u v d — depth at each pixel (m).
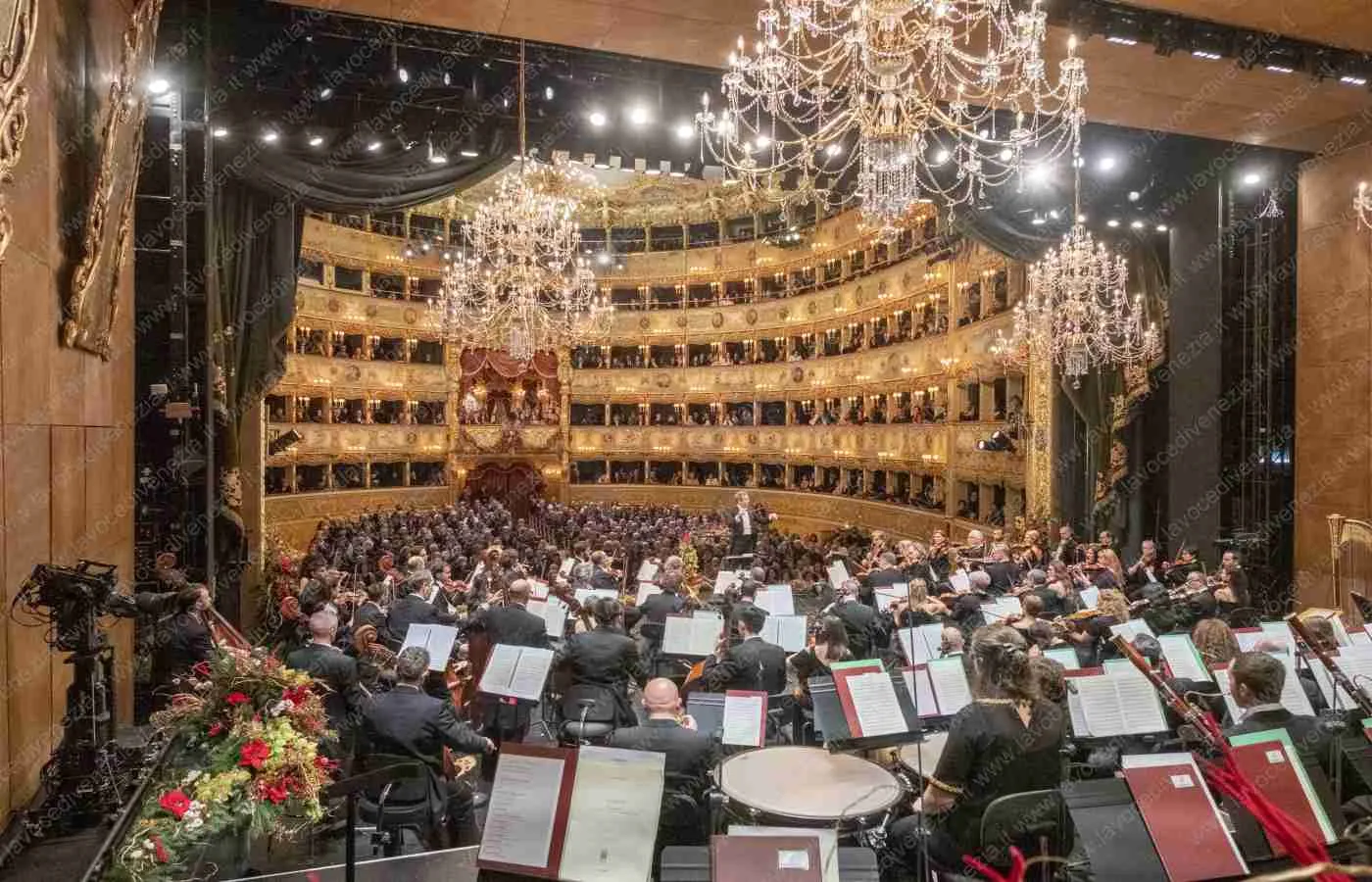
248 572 21.22
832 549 27.72
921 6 10.99
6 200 5.77
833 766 6.09
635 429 45.84
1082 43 13.20
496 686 8.44
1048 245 20.41
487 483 45.06
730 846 4.20
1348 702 7.36
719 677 9.09
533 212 23.45
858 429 36.59
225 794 5.47
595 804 4.54
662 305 45.59
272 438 34.41
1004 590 16.47
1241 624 11.52
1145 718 6.43
